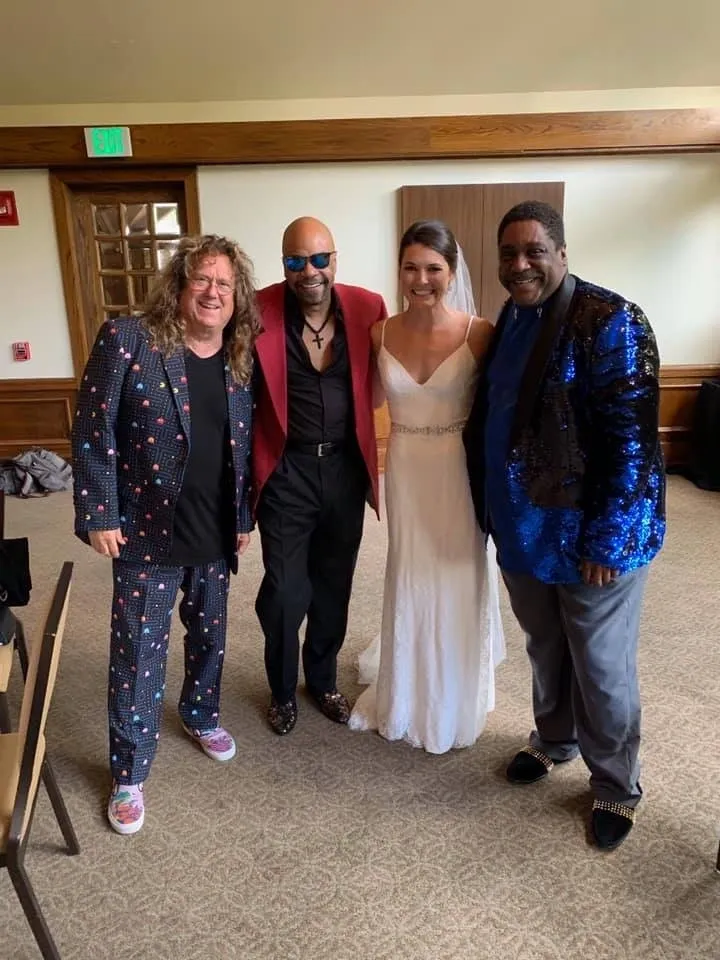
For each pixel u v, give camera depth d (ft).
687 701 7.73
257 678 8.40
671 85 14.57
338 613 7.33
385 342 6.36
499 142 14.62
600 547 5.02
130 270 15.89
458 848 5.80
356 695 8.02
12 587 5.33
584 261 15.76
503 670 8.50
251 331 5.87
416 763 6.85
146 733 6.12
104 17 12.45
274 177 15.06
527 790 6.44
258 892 5.41
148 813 6.24
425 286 5.83
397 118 14.44
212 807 6.31
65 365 16.06
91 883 5.51
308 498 6.65
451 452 6.23
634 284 15.94
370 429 6.73
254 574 11.28
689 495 15.14
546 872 5.55
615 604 5.37
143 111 14.46
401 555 6.55
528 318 5.34
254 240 15.35
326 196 15.19
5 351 15.94
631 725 5.70
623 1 12.57
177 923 5.16
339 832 5.99
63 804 5.71
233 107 14.46
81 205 15.52
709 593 10.37
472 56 13.62
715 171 15.40
